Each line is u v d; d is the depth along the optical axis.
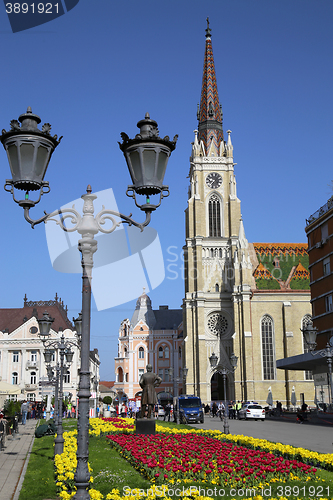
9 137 10.68
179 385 143.38
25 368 107.25
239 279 107.12
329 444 33.81
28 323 109.44
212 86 125.06
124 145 11.10
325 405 61.94
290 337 105.25
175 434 35.56
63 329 108.75
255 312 107.12
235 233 113.00
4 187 11.00
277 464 19.89
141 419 33.38
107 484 18.92
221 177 117.00
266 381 104.12
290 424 58.75
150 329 152.00
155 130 11.23
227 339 107.94
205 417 83.31
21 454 29.09
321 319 75.69
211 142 119.25
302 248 120.81
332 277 72.75
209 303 109.12
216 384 119.19
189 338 106.50
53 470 22.28
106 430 39.19
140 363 150.12
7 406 50.97
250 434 42.53
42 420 61.69
